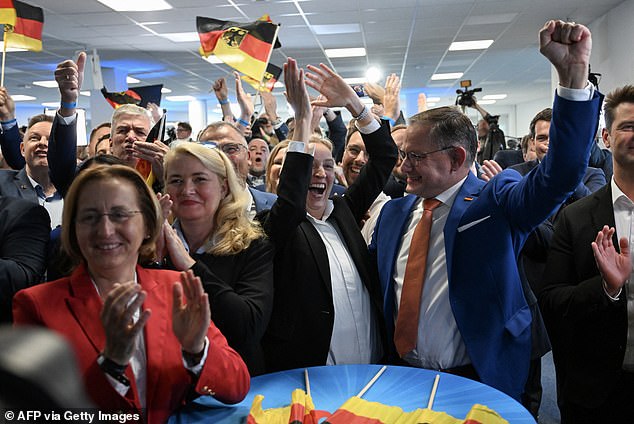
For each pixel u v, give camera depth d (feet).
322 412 4.14
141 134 8.25
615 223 5.54
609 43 24.48
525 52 33.76
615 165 5.59
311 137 6.72
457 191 5.89
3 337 0.56
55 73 7.19
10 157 9.08
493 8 23.48
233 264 5.33
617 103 5.51
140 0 21.33
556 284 5.71
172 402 4.16
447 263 5.59
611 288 4.90
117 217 4.16
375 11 23.49
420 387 4.61
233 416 4.23
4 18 9.46
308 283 5.81
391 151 6.88
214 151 5.59
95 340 3.94
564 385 5.69
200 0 21.36
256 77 10.21
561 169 4.87
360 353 5.93
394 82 10.43
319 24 25.55
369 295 6.22
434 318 5.67
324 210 6.59
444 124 5.67
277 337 5.78
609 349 5.28
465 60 36.24
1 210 6.18
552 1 22.59
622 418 5.33
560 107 4.81
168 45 29.58
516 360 5.44
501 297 5.45
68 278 4.30
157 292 4.44
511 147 28.32
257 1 21.68
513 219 5.42
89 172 4.25
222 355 4.22
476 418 3.85
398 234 6.22
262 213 6.33
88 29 25.77
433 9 23.44
